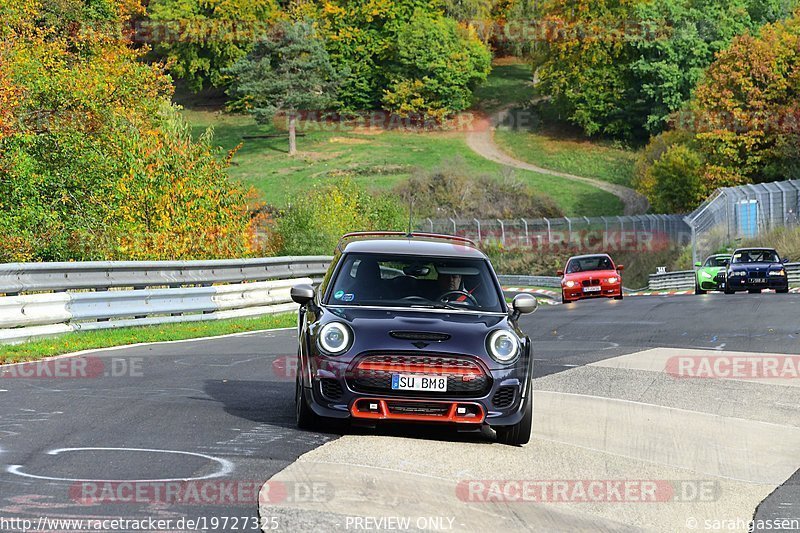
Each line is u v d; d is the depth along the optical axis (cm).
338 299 2662
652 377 3844
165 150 8688
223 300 6297
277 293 6981
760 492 2238
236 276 6506
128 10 15625
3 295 4962
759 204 15475
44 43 10688
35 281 4634
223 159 9019
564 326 6231
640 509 2027
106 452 2191
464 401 2434
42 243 7669
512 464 2325
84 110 8638
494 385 2448
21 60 8812
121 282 5328
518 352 2505
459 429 2519
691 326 5953
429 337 2455
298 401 2616
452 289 2716
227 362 4025
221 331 5456
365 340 2445
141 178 8412
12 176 7688
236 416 2728
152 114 12688
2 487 1855
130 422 2570
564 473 2281
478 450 2436
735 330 5638
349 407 2430
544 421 2902
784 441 2780
